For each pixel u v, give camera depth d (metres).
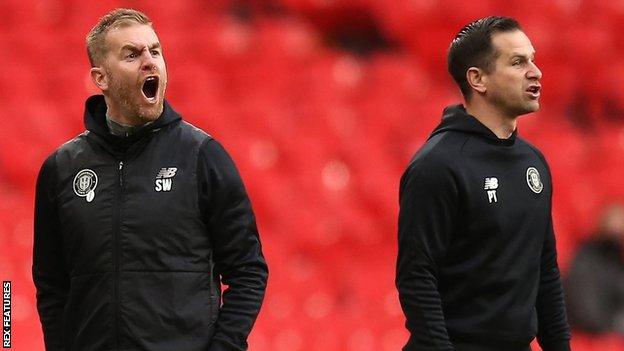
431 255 12.88
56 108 34.78
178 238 11.98
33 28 37.00
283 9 42.44
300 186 35.16
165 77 12.30
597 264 26.95
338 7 42.84
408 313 12.94
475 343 13.03
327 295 31.92
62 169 12.35
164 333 11.85
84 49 37.12
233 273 12.23
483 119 13.43
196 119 35.78
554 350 13.96
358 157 36.84
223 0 40.97
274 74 39.09
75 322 12.27
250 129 36.41
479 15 43.38
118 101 12.16
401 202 13.20
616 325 26.77
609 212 27.41
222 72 38.66
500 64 13.20
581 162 39.75
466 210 12.95
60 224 12.42
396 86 40.25
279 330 29.33
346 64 40.91
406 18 43.09
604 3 45.19
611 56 44.72
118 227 11.97
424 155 13.05
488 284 12.98
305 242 33.75
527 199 13.22
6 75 35.19
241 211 12.25
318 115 37.66
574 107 44.09
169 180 12.06
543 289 13.86
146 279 11.91
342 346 29.53
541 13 44.25
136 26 12.12
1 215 30.33
